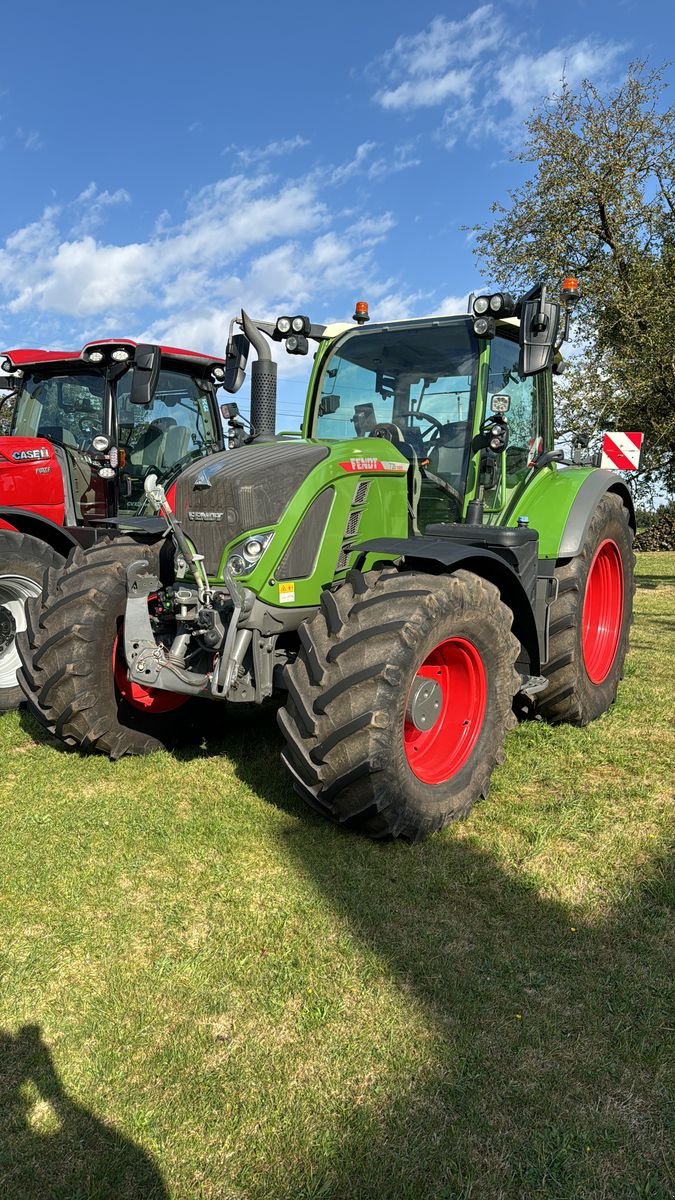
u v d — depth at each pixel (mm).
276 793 3547
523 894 2727
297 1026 2102
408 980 2281
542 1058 1987
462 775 3283
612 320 12773
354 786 2898
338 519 3453
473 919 2580
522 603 3811
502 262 14219
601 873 2854
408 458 4023
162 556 3945
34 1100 1883
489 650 3352
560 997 2205
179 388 6449
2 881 2824
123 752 3936
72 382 5887
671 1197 1621
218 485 3256
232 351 4633
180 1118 1824
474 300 3729
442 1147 1738
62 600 3787
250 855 2990
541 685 4012
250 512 3213
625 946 2434
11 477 5270
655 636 6980
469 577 3256
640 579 11750
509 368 4246
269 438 4266
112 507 5891
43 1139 1780
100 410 5824
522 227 13867
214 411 6758
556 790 3596
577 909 2641
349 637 2932
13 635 4883
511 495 4309
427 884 2775
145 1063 1991
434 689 3141
